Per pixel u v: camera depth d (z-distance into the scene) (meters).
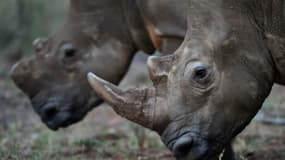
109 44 13.30
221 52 9.53
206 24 9.59
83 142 14.23
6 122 17.22
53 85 13.44
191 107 9.42
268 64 9.77
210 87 9.44
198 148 9.43
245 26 9.66
